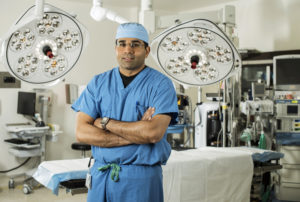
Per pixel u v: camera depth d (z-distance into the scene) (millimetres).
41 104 5438
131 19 6336
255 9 5535
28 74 1688
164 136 1774
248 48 5262
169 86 1734
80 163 2510
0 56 1613
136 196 1653
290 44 5172
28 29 1562
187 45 2002
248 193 3182
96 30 6016
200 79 2121
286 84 4648
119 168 1665
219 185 2953
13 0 5242
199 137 4555
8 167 5324
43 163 2465
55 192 2240
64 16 1599
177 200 2686
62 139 5785
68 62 1738
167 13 6559
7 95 5242
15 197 4605
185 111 4730
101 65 6078
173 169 2668
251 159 3191
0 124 5219
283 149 4523
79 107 1855
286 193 4527
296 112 4488
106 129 1684
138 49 1685
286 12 5207
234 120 3840
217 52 2016
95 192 1720
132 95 1722
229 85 3773
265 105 4488
